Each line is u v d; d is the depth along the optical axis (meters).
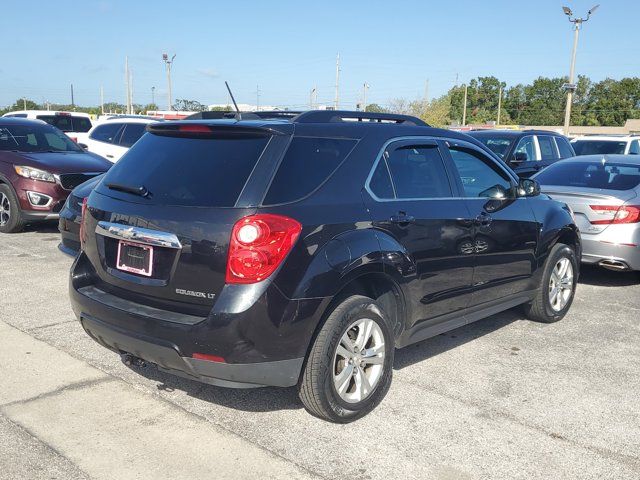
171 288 3.53
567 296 6.18
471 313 5.01
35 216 9.41
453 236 4.57
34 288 6.59
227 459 3.43
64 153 10.27
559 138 13.37
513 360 5.02
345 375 3.79
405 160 4.41
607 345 5.44
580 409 4.16
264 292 3.36
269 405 4.09
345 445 3.61
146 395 4.18
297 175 3.65
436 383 4.52
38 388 4.24
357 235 3.79
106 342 3.84
